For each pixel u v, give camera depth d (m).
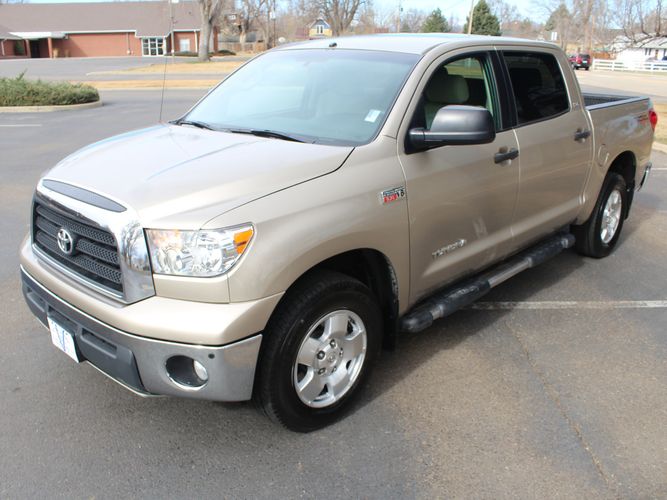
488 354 3.91
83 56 63.12
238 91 4.13
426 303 3.67
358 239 2.94
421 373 3.67
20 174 9.02
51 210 2.92
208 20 42.66
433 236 3.44
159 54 62.91
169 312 2.51
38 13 63.72
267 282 2.58
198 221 2.51
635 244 6.18
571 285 5.09
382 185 3.07
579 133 4.67
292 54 4.23
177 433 3.09
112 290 2.65
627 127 5.45
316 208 2.79
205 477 2.79
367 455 2.95
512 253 4.29
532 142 4.13
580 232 5.48
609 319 4.46
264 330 2.73
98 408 3.29
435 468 2.87
